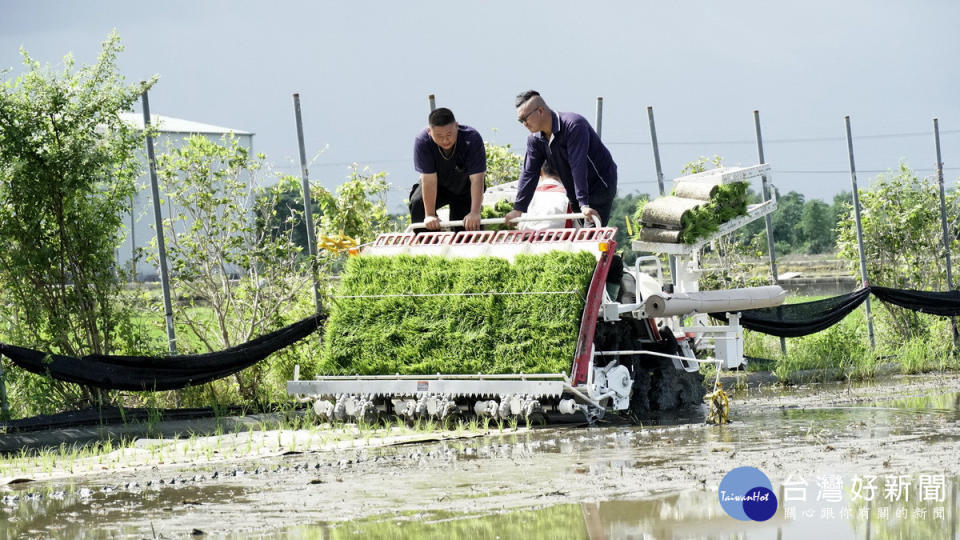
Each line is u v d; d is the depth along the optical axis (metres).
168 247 28.95
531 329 23.70
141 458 20.95
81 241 26.28
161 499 16.45
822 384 32.88
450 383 23.80
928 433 20.61
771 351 38.62
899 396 28.41
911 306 37.03
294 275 29.95
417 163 26.08
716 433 21.75
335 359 25.38
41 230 25.95
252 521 14.46
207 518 14.76
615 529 13.25
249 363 27.12
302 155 30.61
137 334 27.20
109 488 17.62
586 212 24.80
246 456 20.78
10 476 19.16
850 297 36.34
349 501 15.62
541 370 23.38
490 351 23.94
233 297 29.59
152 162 27.95
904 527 13.12
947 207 42.56
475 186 25.75
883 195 41.62
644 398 26.47
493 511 14.49
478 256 24.95
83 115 25.69
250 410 27.52
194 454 21.19
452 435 22.56
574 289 23.61
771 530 13.11
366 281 25.75
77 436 23.81
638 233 28.06
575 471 17.47
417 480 17.22
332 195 34.66
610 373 24.56
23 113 25.09
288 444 22.16
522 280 24.16
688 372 27.06
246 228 29.53
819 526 13.24
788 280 82.06
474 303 24.38
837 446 19.17
